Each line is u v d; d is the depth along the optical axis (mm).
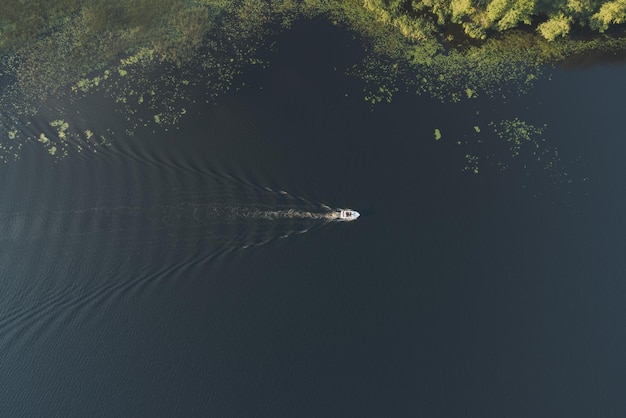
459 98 49094
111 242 41812
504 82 50188
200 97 49156
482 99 49031
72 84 50156
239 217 42844
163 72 50906
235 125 47250
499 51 52062
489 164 45188
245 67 51281
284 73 50750
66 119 47750
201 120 47625
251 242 41844
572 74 50656
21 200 43531
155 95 49344
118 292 40156
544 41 52500
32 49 52250
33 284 40344
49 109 48406
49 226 42406
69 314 39438
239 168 44812
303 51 52312
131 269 40938
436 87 49781
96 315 39312
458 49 52312
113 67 51188
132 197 43625
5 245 41531
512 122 47656
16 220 42688
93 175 44594
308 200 43406
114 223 42625
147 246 41719
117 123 47438
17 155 45688
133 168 44938
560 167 45094
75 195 43750
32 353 38094
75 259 41156
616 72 50688
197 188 43938
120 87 49906
